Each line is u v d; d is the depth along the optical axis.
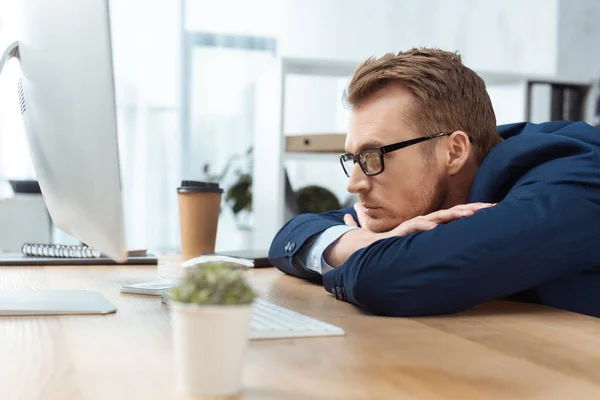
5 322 0.90
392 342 0.81
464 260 1.01
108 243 0.86
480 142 1.34
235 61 4.17
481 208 1.08
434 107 1.27
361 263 1.03
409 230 1.15
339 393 0.60
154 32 4.06
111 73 0.79
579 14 4.15
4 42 1.07
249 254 1.79
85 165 0.86
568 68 4.17
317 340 0.82
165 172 4.09
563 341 0.83
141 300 1.11
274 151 2.77
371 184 1.29
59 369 0.66
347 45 4.30
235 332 0.58
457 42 4.34
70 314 0.96
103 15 0.78
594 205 1.07
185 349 0.58
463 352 0.76
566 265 1.06
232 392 0.58
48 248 1.71
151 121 4.07
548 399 0.59
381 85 1.29
